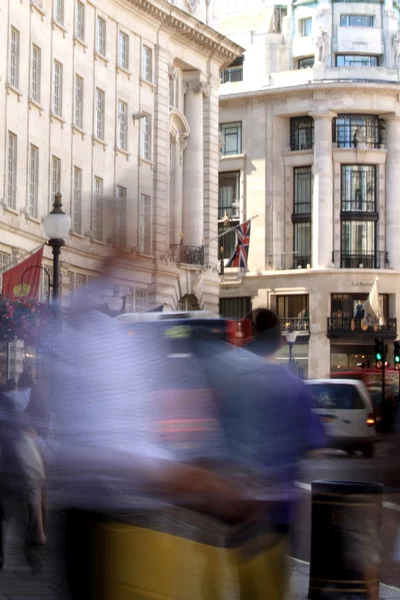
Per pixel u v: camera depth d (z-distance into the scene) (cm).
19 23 4831
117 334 738
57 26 5212
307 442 778
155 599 732
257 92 8781
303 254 8756
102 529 733
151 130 6231
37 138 5028
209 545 739
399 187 8725
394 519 1862
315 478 2259
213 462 733
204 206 6881
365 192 8694
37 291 3822
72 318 748
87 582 740
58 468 751
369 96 8644
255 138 8869
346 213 8650
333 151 8644
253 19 9150
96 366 731
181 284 6412
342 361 8556
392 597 1113
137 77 6088
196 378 741
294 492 778
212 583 745
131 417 729
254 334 879
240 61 9125
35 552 1192
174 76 6588
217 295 6856
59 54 5259
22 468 1252
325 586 1016
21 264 3800
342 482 1032
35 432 1295
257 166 8862
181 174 6738
